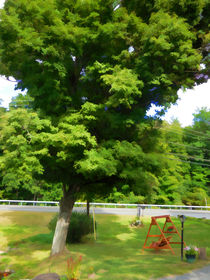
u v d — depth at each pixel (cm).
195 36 1140
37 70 1063
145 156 1028
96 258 1195
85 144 977
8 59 1056
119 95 939
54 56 973
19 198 3797
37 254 1308
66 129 1002
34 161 961
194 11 1105
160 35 983
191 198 4197
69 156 1015
